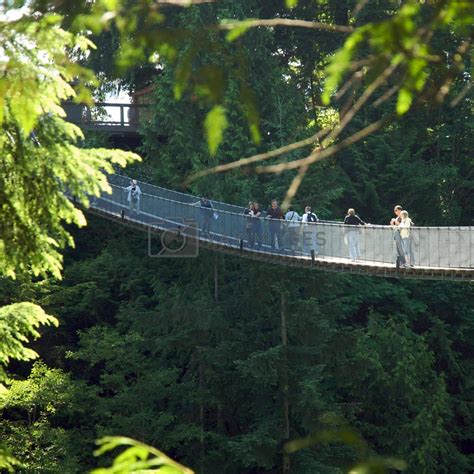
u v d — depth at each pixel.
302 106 82.00
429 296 85.25
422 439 71.50
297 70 87.50
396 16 4.09
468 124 87.88
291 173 78.19
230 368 73.25
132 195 63.50
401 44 4.08
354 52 4.14
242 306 74.06
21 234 14.54
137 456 4.38
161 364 72.25
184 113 79.25
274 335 72.50
